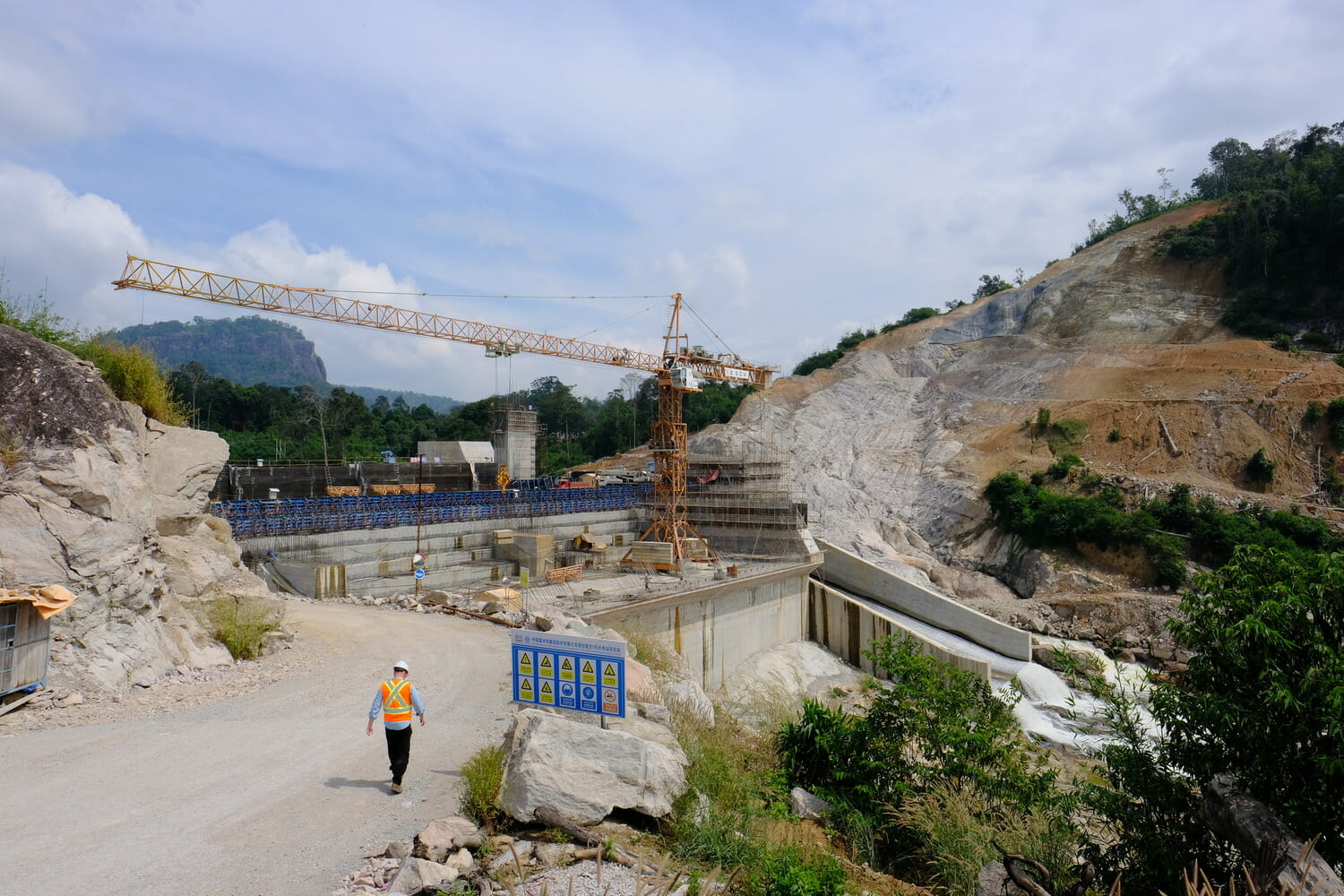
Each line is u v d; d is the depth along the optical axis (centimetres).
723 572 5278
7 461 1581
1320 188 9338
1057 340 10562
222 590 2247
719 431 10175
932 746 1518
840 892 997
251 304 5350
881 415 10012
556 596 4081
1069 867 1195
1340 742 962
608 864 961
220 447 2409
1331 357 8175
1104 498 6744
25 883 877
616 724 1288
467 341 6506
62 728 1410
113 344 2308
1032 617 5788
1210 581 1188
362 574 4347
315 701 1700
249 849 980
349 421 11969
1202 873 945
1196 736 1173
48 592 1516
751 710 2619
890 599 6044
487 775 1115
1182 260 10425
